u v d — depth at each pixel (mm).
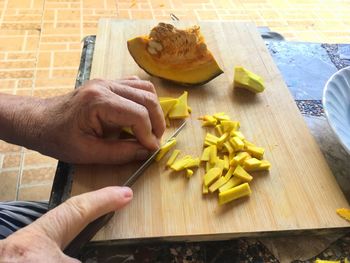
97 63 404
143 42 391
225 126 340
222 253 266
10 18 840
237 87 391
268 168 310
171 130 344
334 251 270
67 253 228
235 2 945
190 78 387
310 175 308
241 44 448
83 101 290
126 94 306
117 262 256
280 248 271
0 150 631
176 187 294
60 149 300
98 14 867
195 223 271
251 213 279
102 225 255
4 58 757
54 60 766
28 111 311
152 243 267
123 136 322
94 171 301
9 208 317
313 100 402
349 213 281
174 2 921
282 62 448
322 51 470
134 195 285
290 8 938
